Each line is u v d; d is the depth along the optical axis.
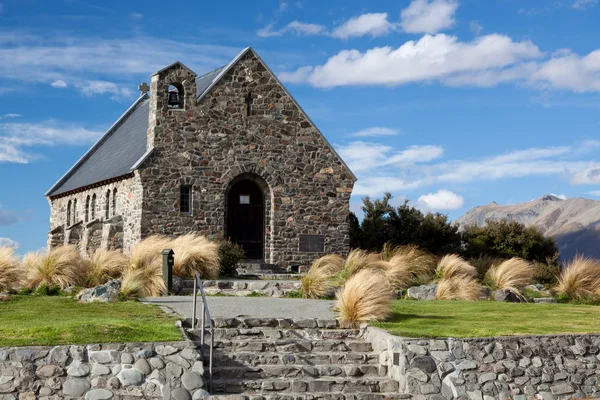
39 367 13.61
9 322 16.34
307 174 35.00
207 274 25.45
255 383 14.77
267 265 33.62
